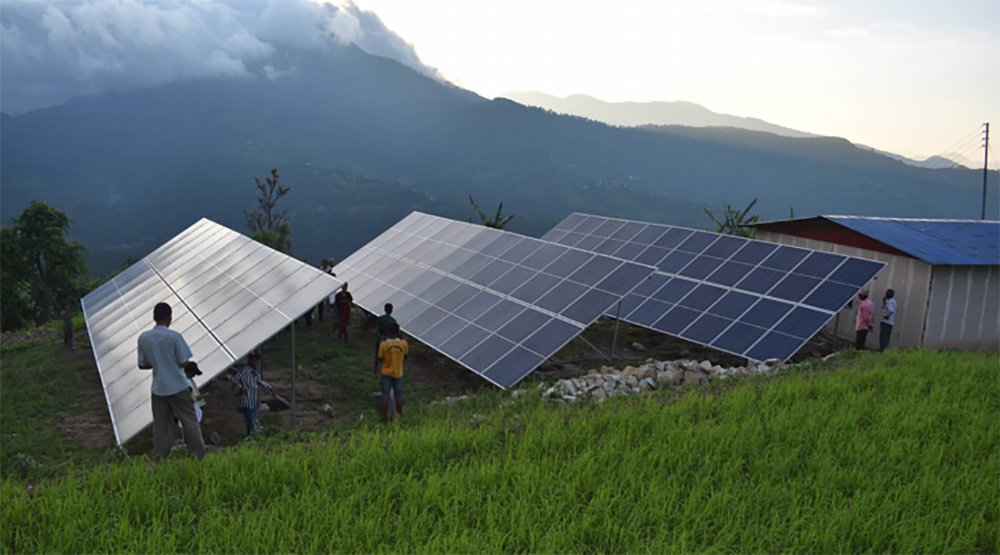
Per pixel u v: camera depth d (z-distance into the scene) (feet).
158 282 76.74
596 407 37.81
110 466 28.43
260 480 25.77
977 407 35.55
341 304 71.92
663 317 65.62
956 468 27.58
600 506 23.44
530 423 32.73
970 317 64.49
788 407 35.29
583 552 21.38
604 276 54.39
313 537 21.47
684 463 27.45
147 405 40.40
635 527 22.27
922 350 53.26
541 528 22.40
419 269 79.61
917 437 30.81
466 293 65.67
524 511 22.77
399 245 93.76
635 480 25.88
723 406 35.27
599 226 97.04
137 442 42.42
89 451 41.50
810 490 25.34
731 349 56.29
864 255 70.08
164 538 21.44
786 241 82.02
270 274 54.80
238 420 47.39
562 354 63.93
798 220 79.15
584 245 93.81
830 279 57.00
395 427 35.88
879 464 27.55
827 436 29.96
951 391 38.73
